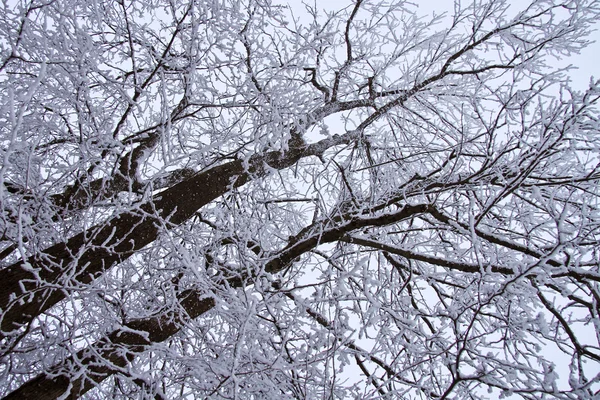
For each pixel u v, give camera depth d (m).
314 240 3.66
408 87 5.27
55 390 2.93
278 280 3.52
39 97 3.64
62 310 3.69
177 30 3.64
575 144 3.27
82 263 3.13
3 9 3.29
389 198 3.96
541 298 3.27
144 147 4.13
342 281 3.27
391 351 4.17
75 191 3.50
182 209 3.65
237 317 3.22
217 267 3.59
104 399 3.84
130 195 2.97
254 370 2.97
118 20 4.16
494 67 4.56
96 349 2.97
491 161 3.58
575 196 4.00
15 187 3.38
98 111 3.49
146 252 3.87
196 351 3.61
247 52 4.28
